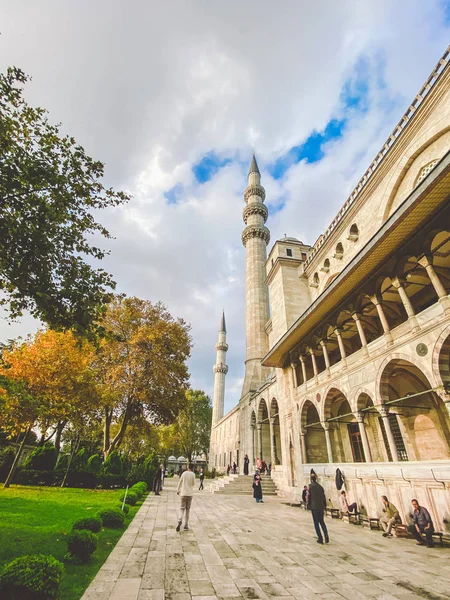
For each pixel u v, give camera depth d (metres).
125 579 5.69
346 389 15.68
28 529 8.56
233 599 5.05
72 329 9.02
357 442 20.41
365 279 14.59
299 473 19.66
